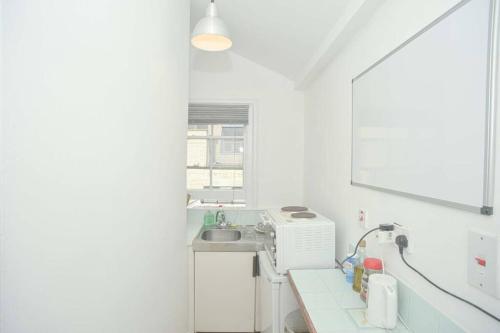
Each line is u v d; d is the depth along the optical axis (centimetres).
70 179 86
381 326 107
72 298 87
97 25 92
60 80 83
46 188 81
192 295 230
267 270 185
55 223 83
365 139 146
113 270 100
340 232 185
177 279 174
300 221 177
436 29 92
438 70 91
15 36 75
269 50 252
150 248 127
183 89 183
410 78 106
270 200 302
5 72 74
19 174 76
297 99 301
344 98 178
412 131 105
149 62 122
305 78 248
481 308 76
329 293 135
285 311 170
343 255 179
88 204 90
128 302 109
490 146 72
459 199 82
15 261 76
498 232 71
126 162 106
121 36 101
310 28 185
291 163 302
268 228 209
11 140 74
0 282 74
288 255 170
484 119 74
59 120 83
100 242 95
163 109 140
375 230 133
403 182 111
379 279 110
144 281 122
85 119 89
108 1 96
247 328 233
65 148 84
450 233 87
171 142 155
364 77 147
